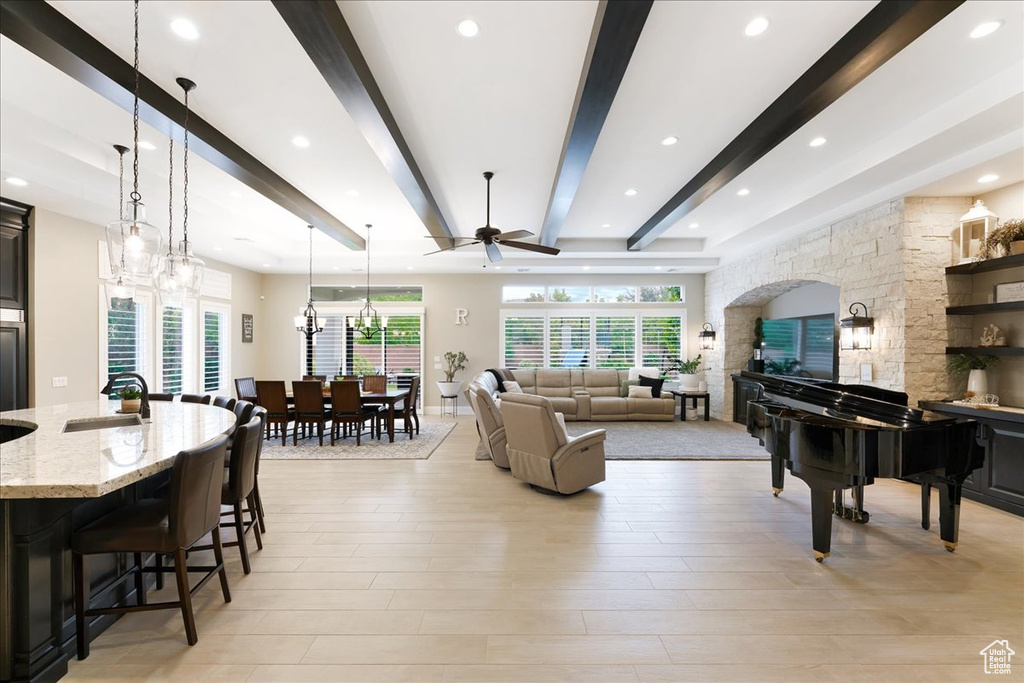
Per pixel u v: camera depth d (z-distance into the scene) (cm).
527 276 927
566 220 629
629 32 219
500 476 460
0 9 198
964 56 264
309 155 399
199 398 412
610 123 347
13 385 446
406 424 654
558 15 231
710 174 418
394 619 220
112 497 230
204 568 227
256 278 891
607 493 407
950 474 280
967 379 430
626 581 255
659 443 609
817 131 360
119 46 251
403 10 226
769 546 299
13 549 171
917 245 433
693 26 239
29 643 172
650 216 606
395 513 358
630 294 928
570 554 287
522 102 314
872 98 311
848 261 507
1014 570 267
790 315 734
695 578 258
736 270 772
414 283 925
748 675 183
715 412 847
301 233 679
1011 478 355
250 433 261
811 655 194
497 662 190
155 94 286
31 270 461
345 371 912
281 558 283
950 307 425
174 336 674
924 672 184
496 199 525
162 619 220
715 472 475
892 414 313
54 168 378
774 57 267
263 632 210
